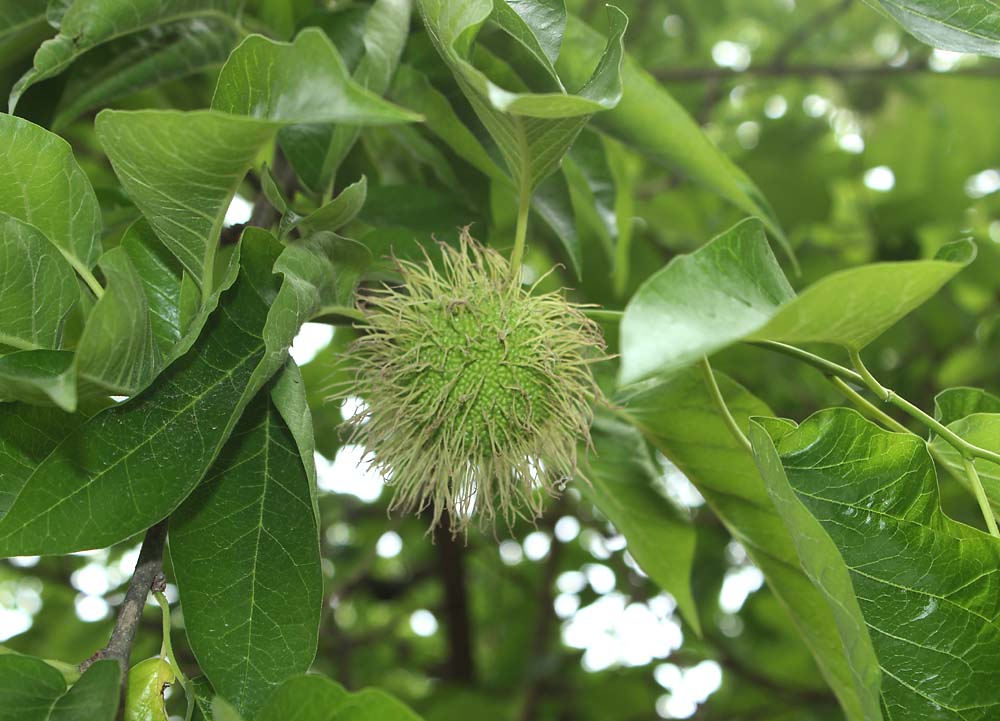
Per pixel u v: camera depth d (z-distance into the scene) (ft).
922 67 1.98
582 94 0.70
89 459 0.66
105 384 0.63
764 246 0.63
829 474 0.76
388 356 0.84
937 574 0.72
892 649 0.70
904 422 1.88
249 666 0.66
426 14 0.71
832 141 2.36
